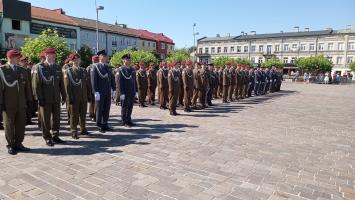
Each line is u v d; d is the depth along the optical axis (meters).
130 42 59.59
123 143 7.03
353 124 10.41
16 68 6.18
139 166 5.50
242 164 5.77
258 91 20.50
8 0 33.78
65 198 4.20
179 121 9.93
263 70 21.09
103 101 8.01
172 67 11.27
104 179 4.88
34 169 5.24
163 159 5.92
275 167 5.67
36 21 37.97
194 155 6.23
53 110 6.82
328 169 5.68
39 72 6.50
